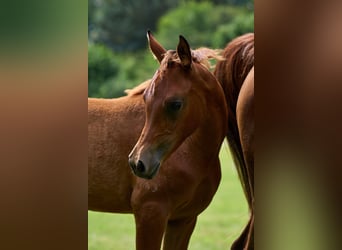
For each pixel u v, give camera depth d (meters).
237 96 6.23
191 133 5.71
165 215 5.89
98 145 6.17
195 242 10.83
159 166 5.48
